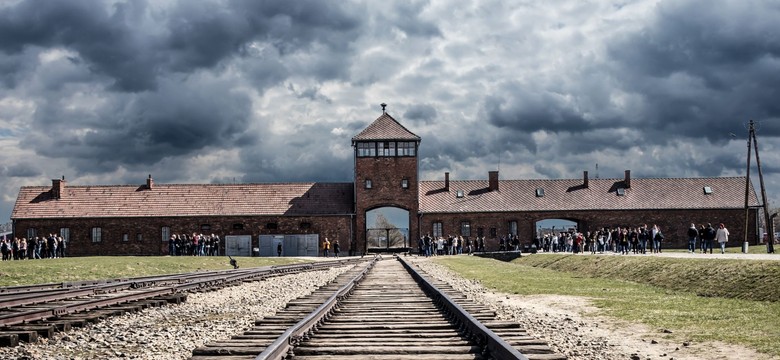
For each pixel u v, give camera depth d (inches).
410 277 1153.4
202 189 2955.2
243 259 2089.1
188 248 2436.0
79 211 2832.2
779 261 868.0
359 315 573.0
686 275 976.3
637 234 1839.3
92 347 452.1
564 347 439.2
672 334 509.7
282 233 2834.6
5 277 1246.3
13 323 518.6
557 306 724.0
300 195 2925.7
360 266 1582.2
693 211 2955.2
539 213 2942.9
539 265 1824.6
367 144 2906.0
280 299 804.0
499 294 874.1
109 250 2812.5
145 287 981.8
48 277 1269.7
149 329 532.7
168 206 2866.6
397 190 2896.2
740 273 862.5
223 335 498.9
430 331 472.4
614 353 423.5
